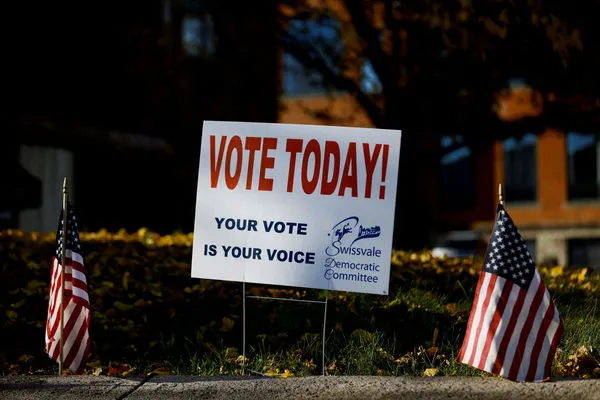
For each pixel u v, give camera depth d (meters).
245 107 14.76
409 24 11.96
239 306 7.53
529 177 33.06
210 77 15.42
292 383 5.31
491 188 32.59
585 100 12.16
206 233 5.87
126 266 8.70
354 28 12.82
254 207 5.80
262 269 5.76
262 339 6.73
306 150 5.74
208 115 15.27
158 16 18.05
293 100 29.86
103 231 11.75
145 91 17.16
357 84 13.61
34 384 5.50
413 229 13.32
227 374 6.12
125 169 19.78
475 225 32.50
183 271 8.62
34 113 16.95
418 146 13.01
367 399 5.07
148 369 6.42
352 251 5.60
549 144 32.66
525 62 11.70
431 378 5.30
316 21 13.25
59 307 5.79
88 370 6.45
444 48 11.98
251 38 13.55
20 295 7.89
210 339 6.95
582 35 11.11
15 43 16.81
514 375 5.07
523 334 5.10
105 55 18.22
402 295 7.58
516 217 33.03
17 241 9.80
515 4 10.81
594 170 32.59
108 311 7.47
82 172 18.69
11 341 7.09
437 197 31.95
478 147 13.39
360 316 7.05
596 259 32.66
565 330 6.59
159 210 19.97
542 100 12.59
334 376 5.42
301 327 6.98
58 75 17.56
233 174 5.86
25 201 15.51
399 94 12.57
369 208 5.60
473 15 10.88
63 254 5.72
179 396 5.25
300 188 5.73
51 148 17.45
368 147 5.64
